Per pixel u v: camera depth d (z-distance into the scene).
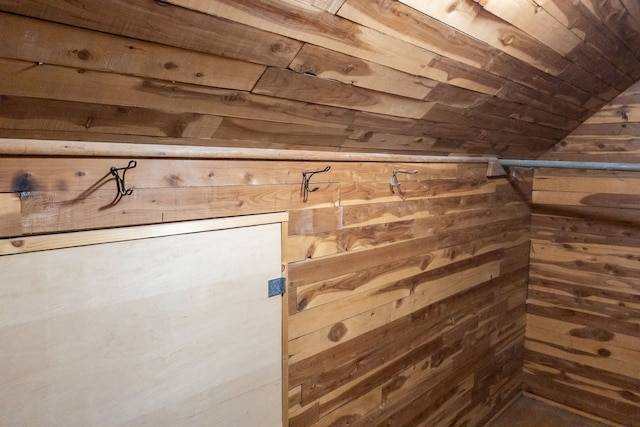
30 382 0.87
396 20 1.01
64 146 0.89
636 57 2.00
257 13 0.81
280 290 1.32
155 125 0.97
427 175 1.95
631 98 2.43
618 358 2.64
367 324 1.72
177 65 0.84
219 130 1.09
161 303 1.05
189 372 1.13
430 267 2.04
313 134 1.31
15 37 0.66
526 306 3.02
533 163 2.33
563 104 2.13
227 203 1.18
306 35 0.92
